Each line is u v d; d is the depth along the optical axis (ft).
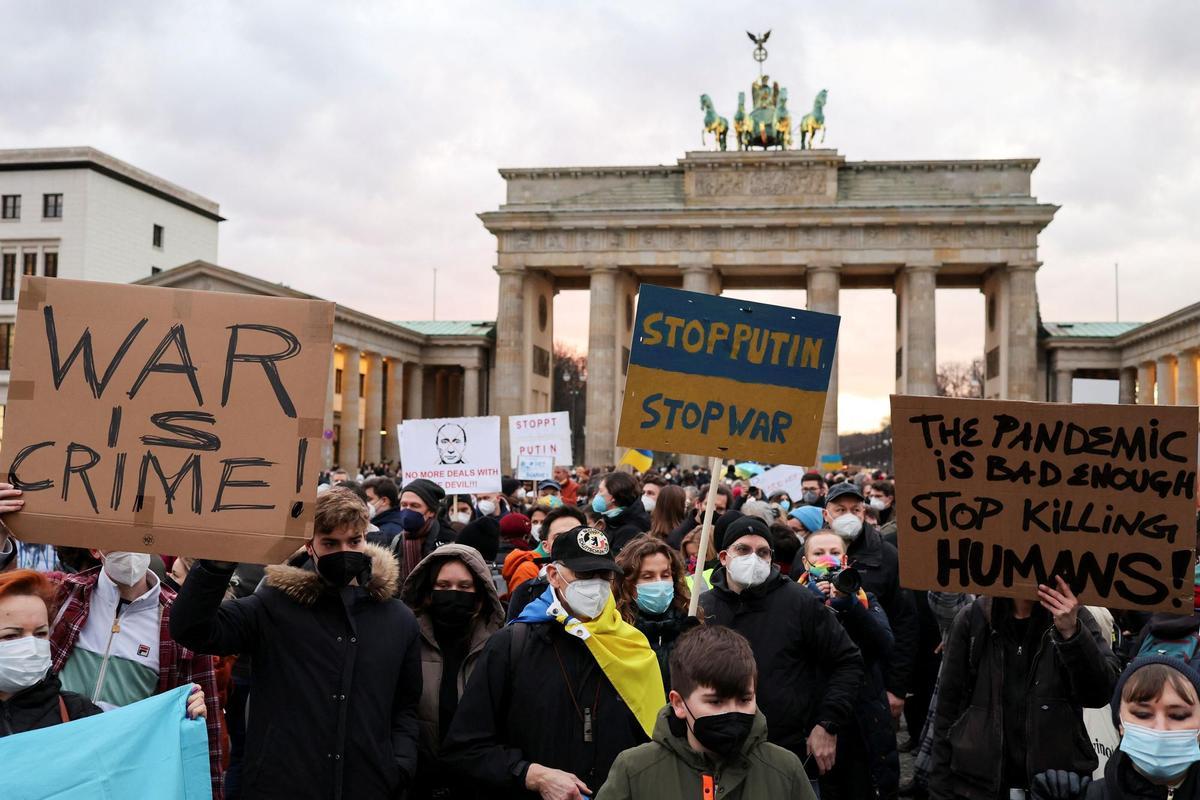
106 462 25.95
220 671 36.09
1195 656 33.47
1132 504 28.07
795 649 33.50
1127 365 346.33
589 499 108.88
